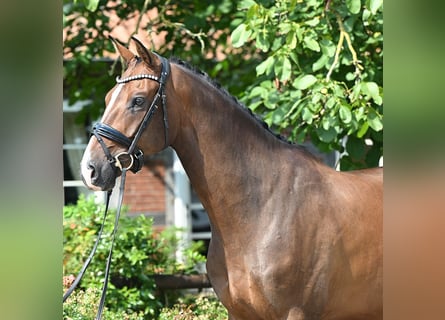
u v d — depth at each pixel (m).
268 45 6.79
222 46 10.24
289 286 4.74
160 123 4.73
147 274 8.49
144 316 8.08
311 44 6.66
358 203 5.02
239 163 4.86
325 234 4.84
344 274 4.89
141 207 12.34
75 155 11.95
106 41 9.37
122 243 8.18
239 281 4.84
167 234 9.45
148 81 4.71
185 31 8.98
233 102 4.98
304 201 4.88
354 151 7.20
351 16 6.85
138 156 4.69
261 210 4.82
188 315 7.42
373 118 6.35
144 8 8.42
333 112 6.29
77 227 8.45
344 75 7.20
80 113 10.40
